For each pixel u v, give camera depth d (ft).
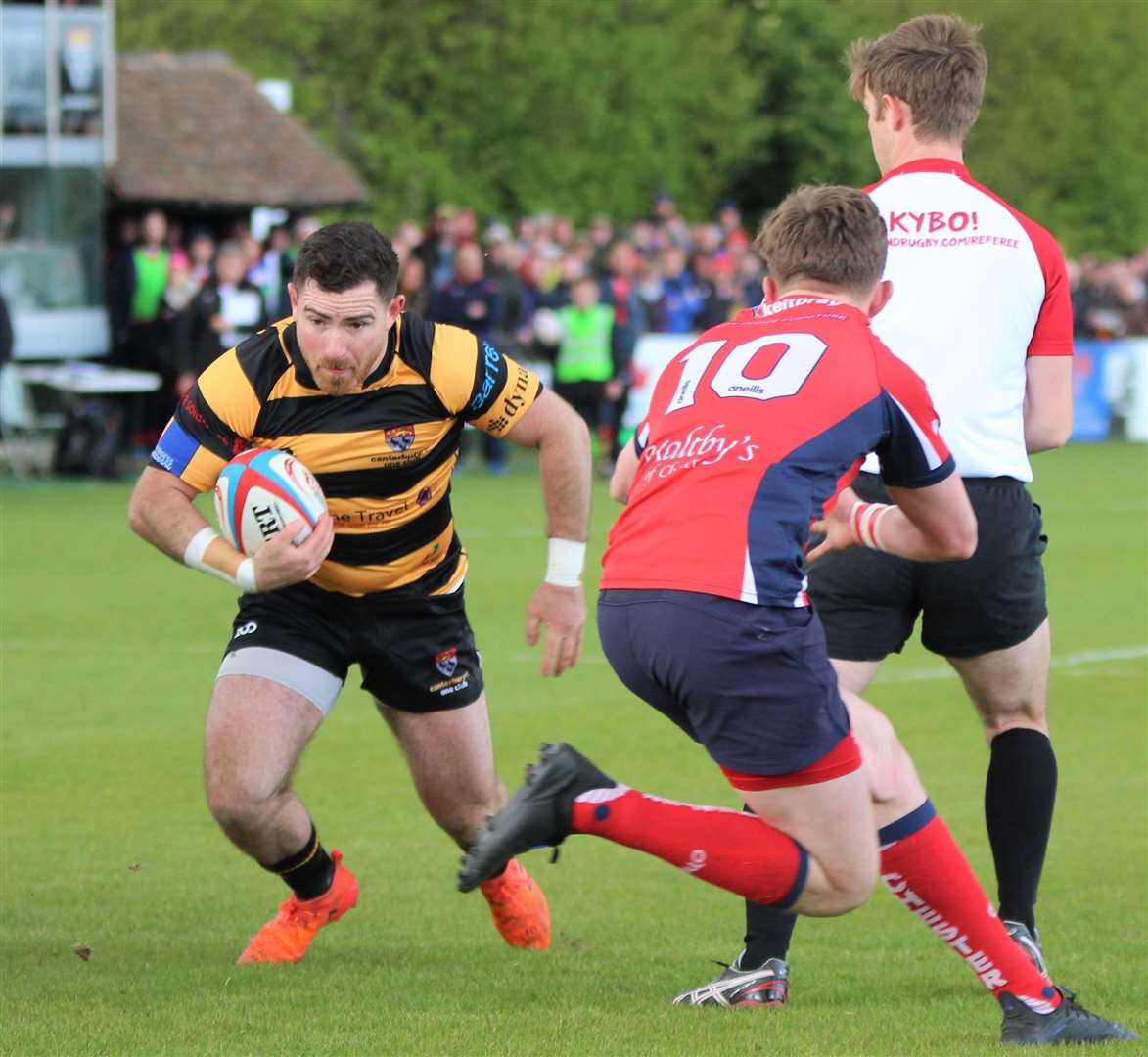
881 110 63.72
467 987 59.72
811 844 51.24
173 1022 54.08
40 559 171.73
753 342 53.31
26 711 110.22
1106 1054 51.37
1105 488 241.55
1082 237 532.32
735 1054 50.83
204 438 60.29
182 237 300.20
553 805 49.98
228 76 319.68
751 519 50.52
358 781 95.14
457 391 60.75
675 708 52.85
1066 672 124.57
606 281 246.68
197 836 83.82
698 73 472.03
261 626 62.64
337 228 57.93
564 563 62.80
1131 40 545.03
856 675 61.52
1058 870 78.18
